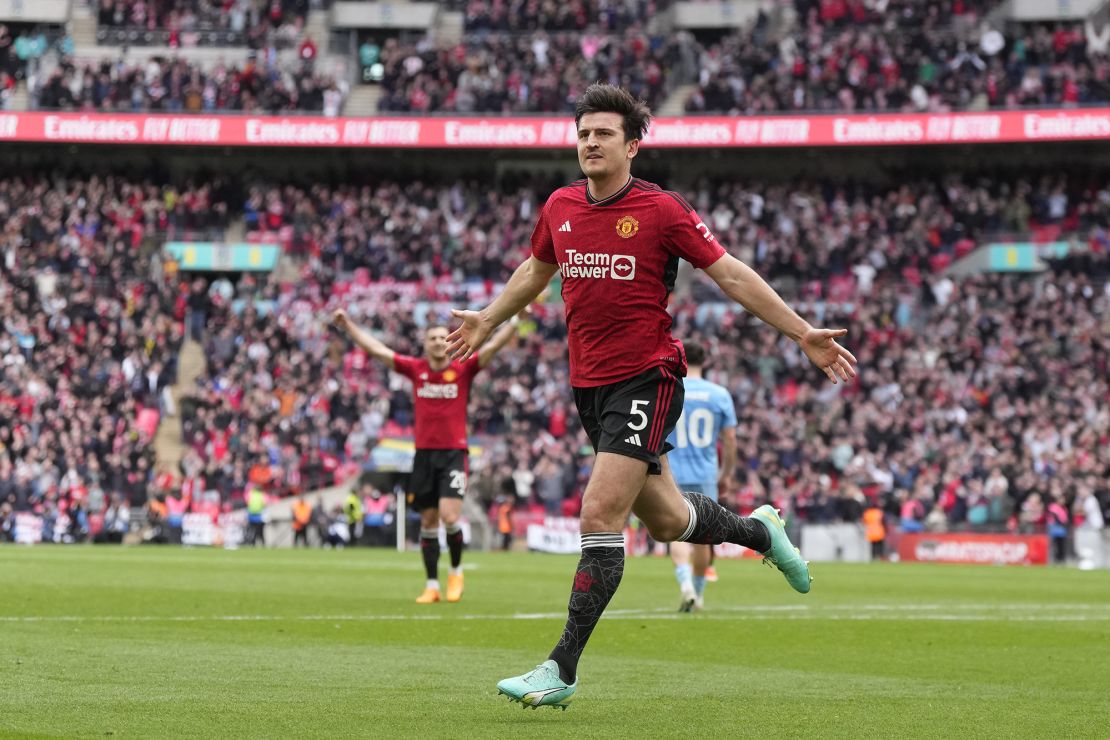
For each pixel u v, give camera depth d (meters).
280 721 8.40
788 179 67.12
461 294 60.06
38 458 50.94
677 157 67.12
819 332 8.82
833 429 51.28
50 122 63.19
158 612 17.19
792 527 47.75
